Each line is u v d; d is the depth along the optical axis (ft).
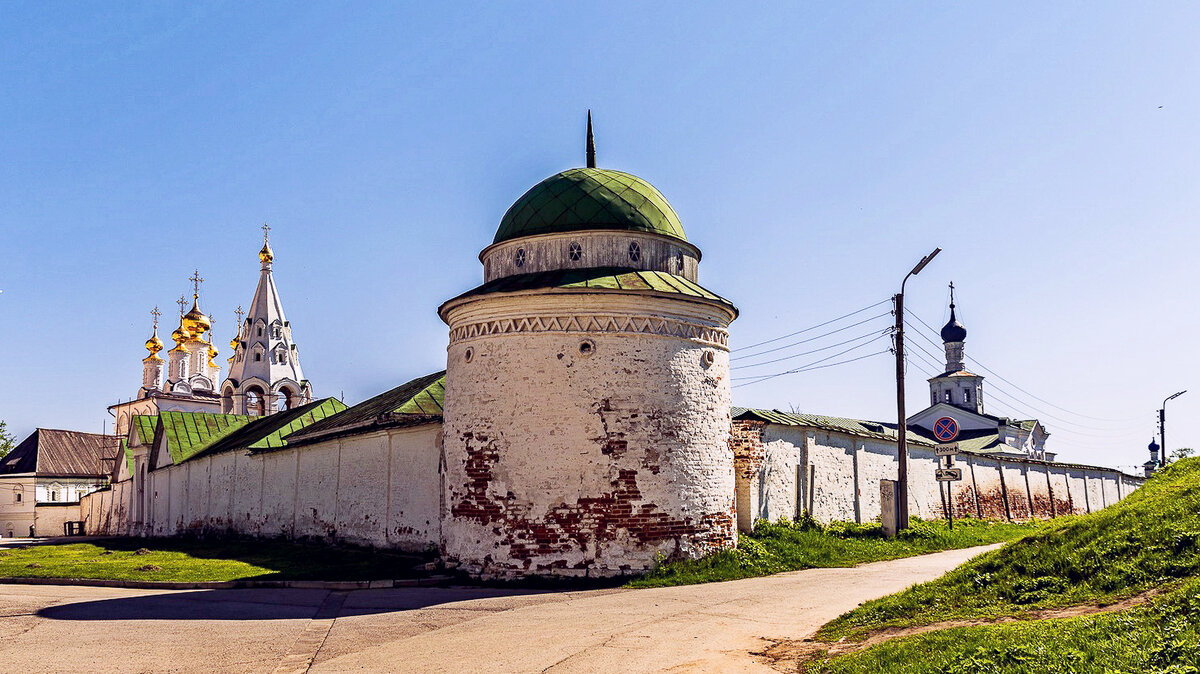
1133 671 23.65
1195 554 33.35
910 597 38.73
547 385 56.24
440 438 73.36
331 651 35.91
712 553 57.62
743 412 81.30
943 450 86.63
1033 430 216.74
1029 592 35.37
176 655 35.50
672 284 60.29
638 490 55.26
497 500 56.18
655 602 45.96
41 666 33.88
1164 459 162.30
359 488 85.56
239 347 166.50
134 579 61.67
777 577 55.93
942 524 92.38
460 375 60.03
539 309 57.21
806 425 84.53
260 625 41.88
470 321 59.82
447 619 42.52
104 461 219.00
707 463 58.44
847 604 43.68
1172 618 26.99
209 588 58.13
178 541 114.11
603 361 56.34
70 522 206.80
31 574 66.90
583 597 48.78
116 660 34.76
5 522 204.33
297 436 105.60
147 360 212.43
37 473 211.20
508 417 56.70
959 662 26.32
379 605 47.67
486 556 56.08
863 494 93.97
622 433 55.62
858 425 159.53
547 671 31.37
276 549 89.71
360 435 86.07
